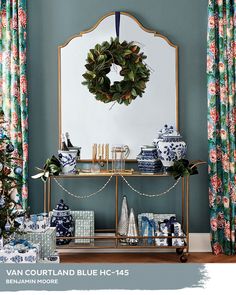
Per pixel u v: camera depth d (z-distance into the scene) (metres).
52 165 3.86
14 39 4.13
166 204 4.31
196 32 4.30
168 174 3.88
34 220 2.79
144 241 4.04
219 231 4.22
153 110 4.28
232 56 4.15
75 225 4.03
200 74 4.31
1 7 4.18
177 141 3.95
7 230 2.52
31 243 2.62
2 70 4.20
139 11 4.29
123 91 3.98
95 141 4.28
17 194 4.14
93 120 4.27
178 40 4.30
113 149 4.09
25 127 4.16
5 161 2.59
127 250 4.27
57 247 3.94
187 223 3.93
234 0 4.12
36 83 4.29
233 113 4.17
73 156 3.91
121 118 4.27
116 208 3.95
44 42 4.28
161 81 4.27
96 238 3.93
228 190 4.16
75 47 4.25
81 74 4.27
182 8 4.29
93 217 4.18
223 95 4.14
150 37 4.25
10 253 2.43
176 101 4.28
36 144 4.30
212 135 4.14
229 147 4.18
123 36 4.25
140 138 4.29
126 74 3.95
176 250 4.21
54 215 4.01
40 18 4.27
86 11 4.28
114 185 4.30
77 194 4.30
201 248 4.30
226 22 4.14
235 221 4.18
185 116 4.32
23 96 4.15
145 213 4.20
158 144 3.98
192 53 4.30
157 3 4.28
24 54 4.16
